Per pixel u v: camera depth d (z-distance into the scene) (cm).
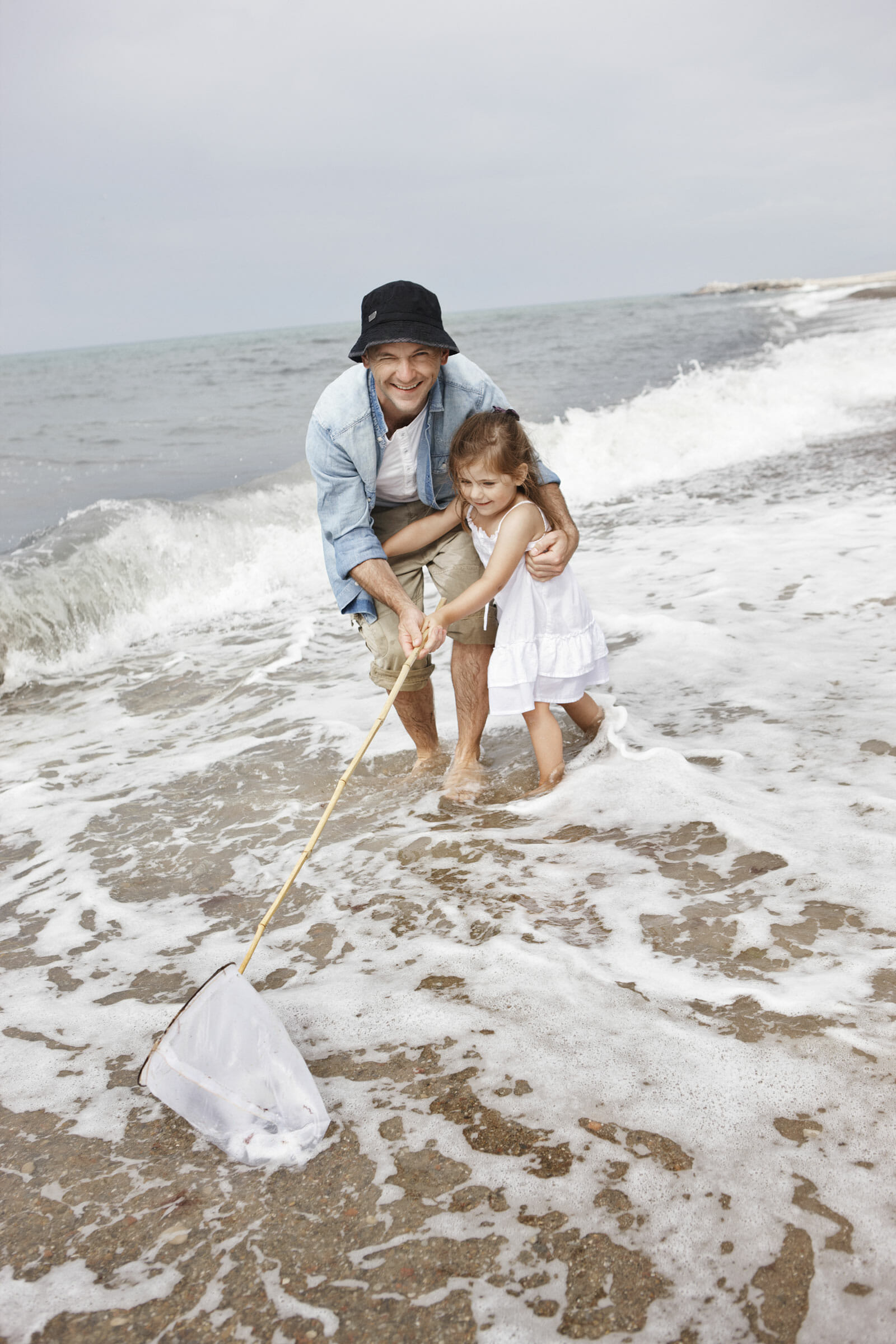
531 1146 175
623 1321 140
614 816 307
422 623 304
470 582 347
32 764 455
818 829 281
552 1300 145
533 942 241
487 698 356
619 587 585
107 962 263
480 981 228
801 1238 150
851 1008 203
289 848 324
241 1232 164
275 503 940
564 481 1025
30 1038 229
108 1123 197
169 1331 146
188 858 329
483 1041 205
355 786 373
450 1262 153
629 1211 159
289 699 498
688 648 455
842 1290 142
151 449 1398
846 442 1059
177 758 433
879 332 2156
